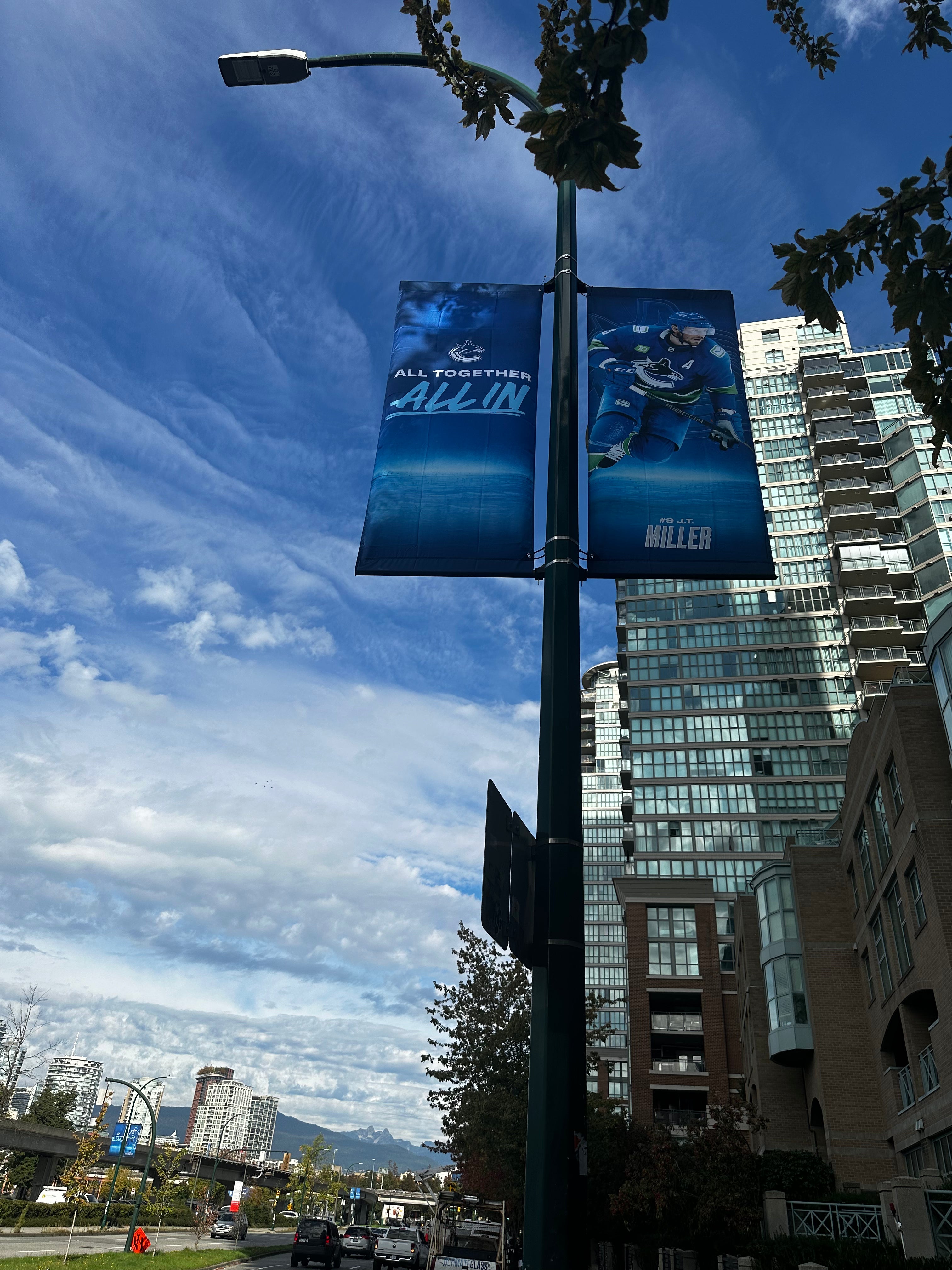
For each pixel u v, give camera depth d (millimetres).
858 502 91312
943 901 23250
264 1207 92625
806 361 99000
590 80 4512
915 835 24688
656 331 9320
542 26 5004
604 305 9438
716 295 9555
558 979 5434
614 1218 30547
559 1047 5234
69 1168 50750
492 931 5055
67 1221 48438
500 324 9461
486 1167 31250
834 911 36250
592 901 150000
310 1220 37969
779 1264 21188
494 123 5812
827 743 82938
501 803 5547
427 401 9055
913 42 5336
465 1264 25406
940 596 82562
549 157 4711
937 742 25188
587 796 159875
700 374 9125
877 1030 31938
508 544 8242
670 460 8680
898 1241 18641
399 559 8258
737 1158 29297
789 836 41312
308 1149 103000
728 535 8352
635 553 8258
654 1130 32375
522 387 9086
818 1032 34156
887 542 88438
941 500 85812
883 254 5195
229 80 8711
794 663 87062
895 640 85375
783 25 6199
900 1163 30281
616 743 163875
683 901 65375
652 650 91000
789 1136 37344
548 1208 4816
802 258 5309
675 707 87688
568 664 6309
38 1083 58719
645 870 80125
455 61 5758
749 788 82312
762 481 96562
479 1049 32812
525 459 8711
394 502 8539
